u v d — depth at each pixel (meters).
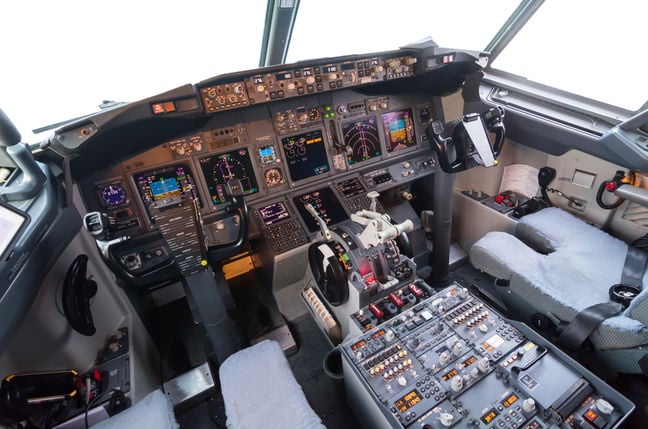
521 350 1.38
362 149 2.31
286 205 2.09
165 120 1.74
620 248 2.02
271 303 2.44
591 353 1.63
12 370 1.34
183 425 1.80
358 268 1.75
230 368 1.45
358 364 1.40
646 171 1.95
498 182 2.91
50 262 1.43
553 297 1.77
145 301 2.34
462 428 1.17
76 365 1.64
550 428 1.15
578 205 2.47
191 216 1.37
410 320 1.58
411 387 1.30
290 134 2.09
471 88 2.52
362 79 2.02
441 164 1.90
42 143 1.50
